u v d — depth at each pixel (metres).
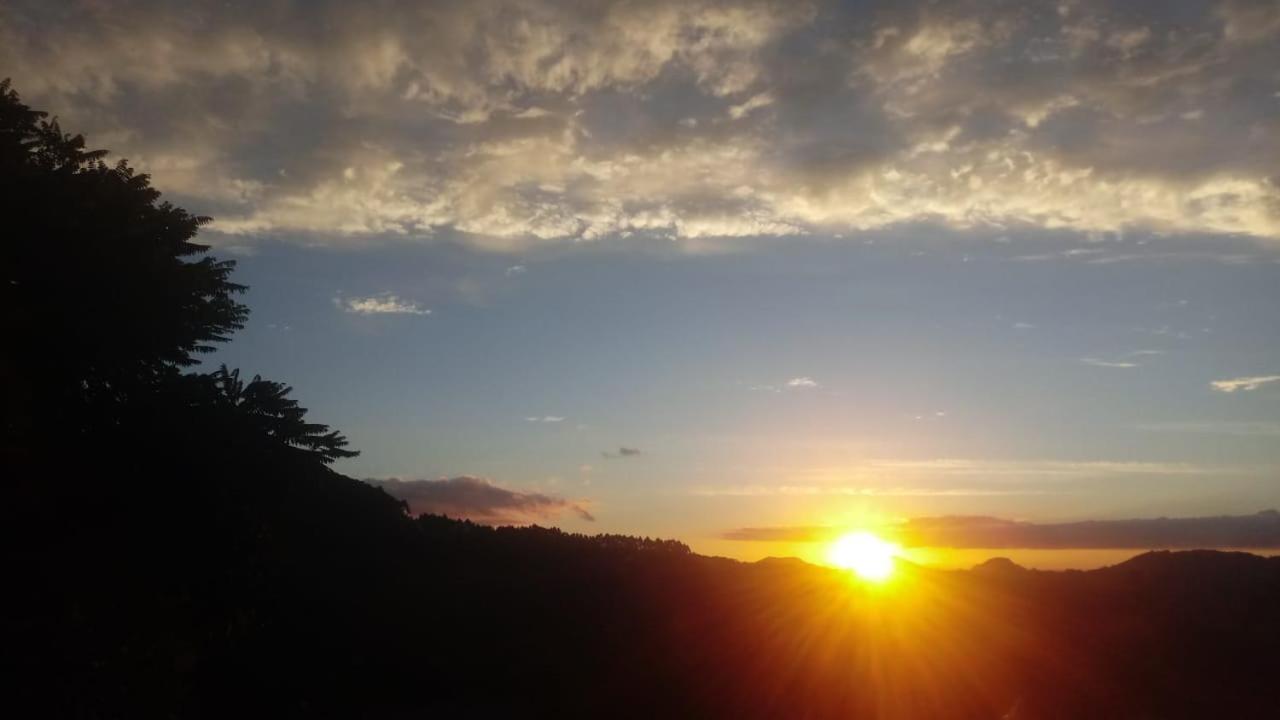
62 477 13.73
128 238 14.63
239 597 15.93
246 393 16.64
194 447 15.19
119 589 14.04
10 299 13.59
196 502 15.16
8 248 13.66
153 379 15.73
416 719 13.91
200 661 14.34
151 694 12.78
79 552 13.87
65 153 15.10
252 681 14.35
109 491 14.29
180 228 15.76
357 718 13.88
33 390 13.77
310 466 17.19
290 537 19.22
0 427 12.99
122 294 14.54
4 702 11.12
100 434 14.78
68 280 14.05
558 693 15.49
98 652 12.52
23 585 13.09
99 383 15.10
